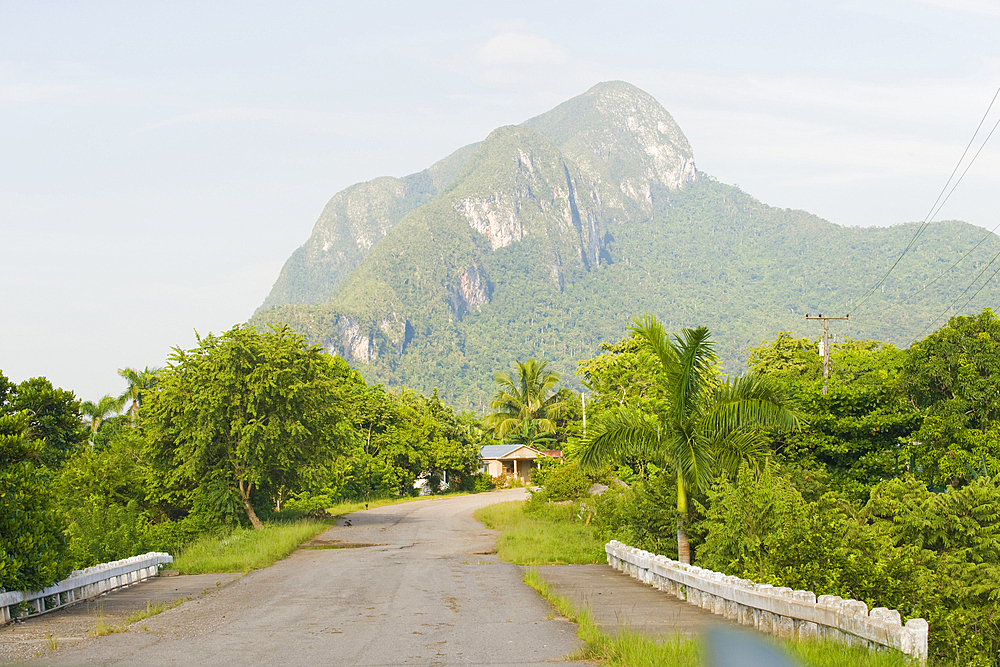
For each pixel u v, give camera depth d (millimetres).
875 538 12359
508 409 101812
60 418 17781
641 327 18391
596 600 14094
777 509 14391
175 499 31828
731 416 17750
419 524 36906
